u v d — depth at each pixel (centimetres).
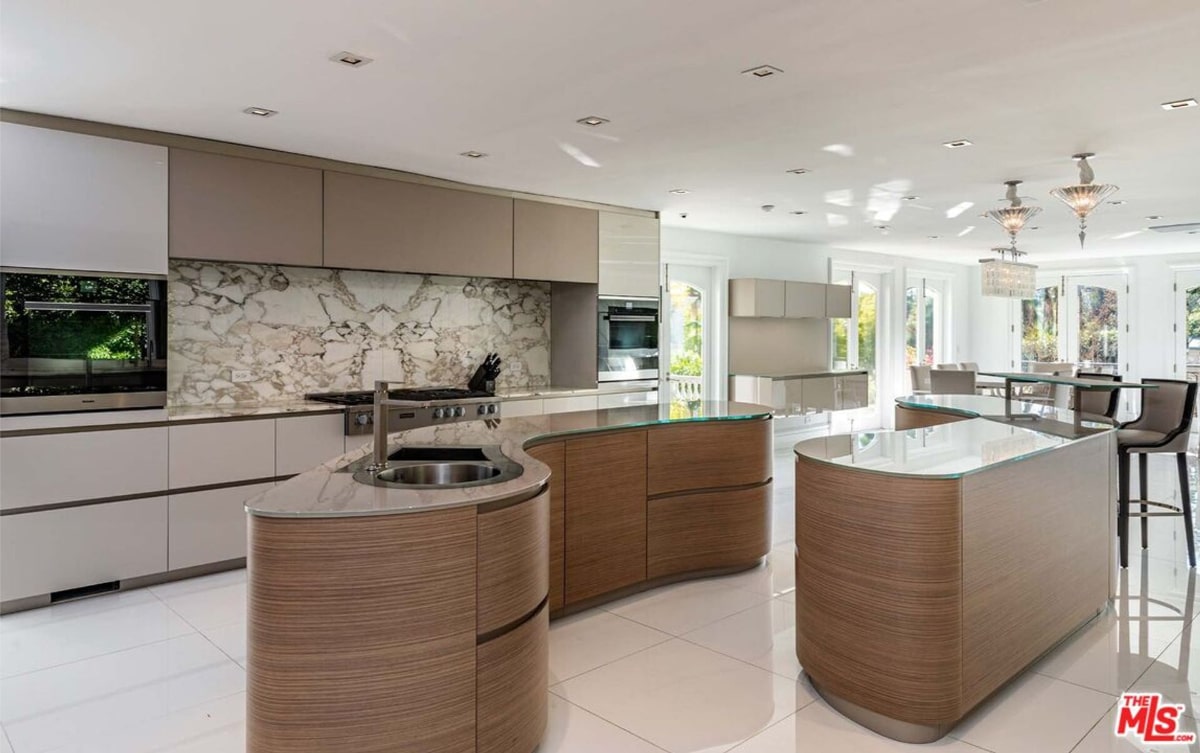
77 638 342
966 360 1247
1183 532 535
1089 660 318
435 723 206
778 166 504
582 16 270
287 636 198
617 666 311
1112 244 948
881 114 388
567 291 658
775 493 639
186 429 416
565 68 322
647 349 681
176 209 420
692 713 272
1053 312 1173
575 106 375
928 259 1148
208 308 474
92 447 388
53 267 380
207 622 361
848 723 266
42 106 368
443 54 306
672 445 407
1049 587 313
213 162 432
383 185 505
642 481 393
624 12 267
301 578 197
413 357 575
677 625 356
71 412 383
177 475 414
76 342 386
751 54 305
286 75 329
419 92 353
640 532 394
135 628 354
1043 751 246
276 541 197
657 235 690
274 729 199
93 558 389
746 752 247
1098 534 361
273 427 444
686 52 304
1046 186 573
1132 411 1095
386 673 200
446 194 538
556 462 351
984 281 773
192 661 319
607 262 646
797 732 260
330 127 410
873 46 298
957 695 254
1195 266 1040
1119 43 294
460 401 527
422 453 294
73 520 383
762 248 891
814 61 314
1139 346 1090
